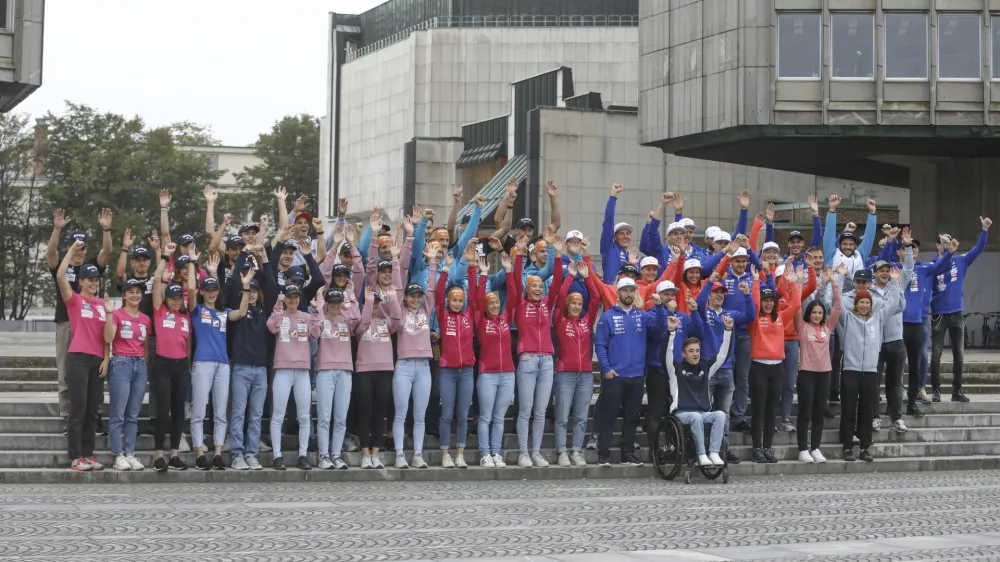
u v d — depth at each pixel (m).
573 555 10.99
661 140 40.09
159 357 15.85
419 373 17.00
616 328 17.67
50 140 75.81
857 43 35.62
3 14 36.09
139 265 16.28
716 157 41.62
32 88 36.75
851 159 41.22
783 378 18.75
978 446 19.59
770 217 20.06
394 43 89.38
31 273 73.88
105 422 17.11
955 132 35.31
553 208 18.66
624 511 13.85
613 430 18.55
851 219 50.31
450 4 86.94
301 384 16.50
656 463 17.36
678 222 18.91
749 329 18.48
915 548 11.57
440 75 85.56
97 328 15.84
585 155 55.38
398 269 17.20
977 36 35.09
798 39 36.06
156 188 77.62
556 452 17.75
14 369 22.48
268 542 11.38
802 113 35.94
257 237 16.62
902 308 19.52
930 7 35.03
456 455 17.58
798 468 18.11
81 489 14.96
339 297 16.55
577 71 84.19
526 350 17.48
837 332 19.30
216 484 15.76
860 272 18.53
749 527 12.77
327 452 16.66
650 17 40.50
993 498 15.31
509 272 17.64
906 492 15.89
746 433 19.02
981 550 11.47
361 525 12.53
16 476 15.47
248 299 16.28
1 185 73.50
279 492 15.09
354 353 17.09
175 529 12.05
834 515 13.73
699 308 17.31
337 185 96.44
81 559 10.37
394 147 88.88
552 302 17.84
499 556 10.91
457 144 70.19
